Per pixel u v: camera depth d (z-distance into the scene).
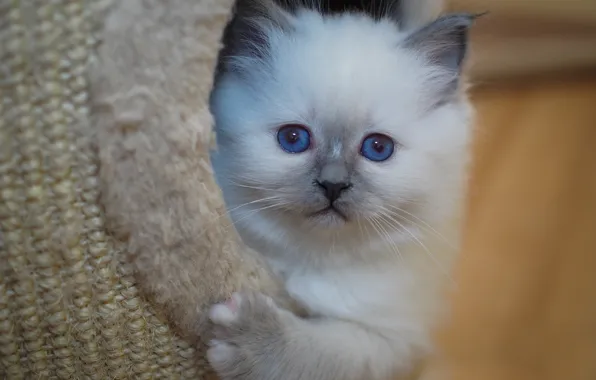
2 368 0.29
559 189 0.53
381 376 0.31
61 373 0.29
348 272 0.32
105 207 0.28
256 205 0.31
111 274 0.29
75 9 0.26
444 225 0.33
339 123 0.30
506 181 0.53
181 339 0.30
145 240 0.28
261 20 0.32
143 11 0.26
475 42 0.58
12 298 0.28
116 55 0.26
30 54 0.26
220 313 0.29
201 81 0.28
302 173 0.30
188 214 0.28
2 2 0.25
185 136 0.27
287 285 0.32
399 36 0.33
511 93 0.63
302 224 0.31
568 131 0.59
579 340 0.43
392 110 0.31
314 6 0.35
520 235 0.49
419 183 0.31
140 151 0.27
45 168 0.27
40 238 0.27
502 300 0.45
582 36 0.63
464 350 0.42
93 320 0.29
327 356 0.30
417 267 0.33
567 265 0.47
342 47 0.31
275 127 0.30
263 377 0.30
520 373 0.41
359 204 0.30
